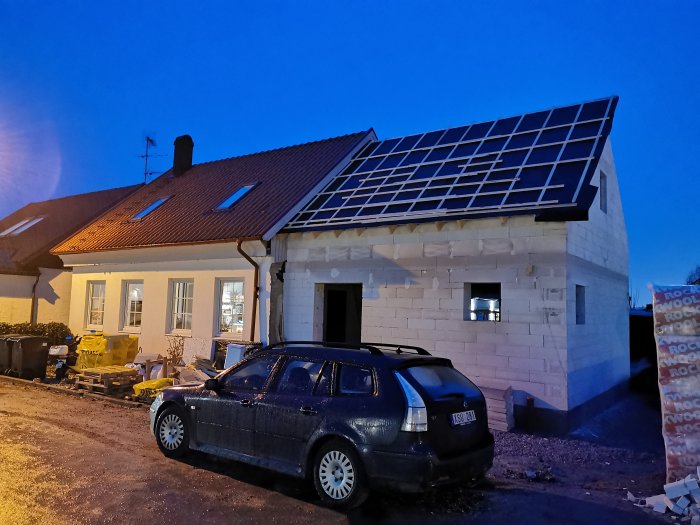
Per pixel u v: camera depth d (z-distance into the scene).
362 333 11.37
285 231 12.87
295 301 12.70
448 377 5.80
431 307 10.51
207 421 6.55
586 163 10.43
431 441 5.06
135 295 16.59
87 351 13.58
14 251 20.86
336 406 5.51
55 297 20.20
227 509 5.25
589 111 12.55
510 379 9.51
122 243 16.38
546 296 9.31
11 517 4.86
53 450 7.11
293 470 5.69
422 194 11.77
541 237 9.48
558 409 9.04
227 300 14.23
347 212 12.51
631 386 14.63
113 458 6.82
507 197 10.12
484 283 10.41
